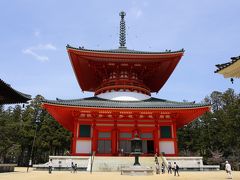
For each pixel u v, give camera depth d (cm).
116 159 3253
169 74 4862
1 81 2422
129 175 2419
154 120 3878
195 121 7838
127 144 3800
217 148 6662
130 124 3888
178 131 7856
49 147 6981
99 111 3753
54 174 2542
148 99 4394
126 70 4491
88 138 3728
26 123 6956
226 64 1588
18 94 2762
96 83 5422
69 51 4022
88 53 4081
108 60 4275
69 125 4950
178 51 4150
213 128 6912
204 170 3322
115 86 4366
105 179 1944
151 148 3784
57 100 3881
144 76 4656
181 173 2858
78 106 3634
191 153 7594
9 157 7488
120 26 5650
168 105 3888
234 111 5956
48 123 7162
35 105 7594
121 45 5419
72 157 3262
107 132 3819
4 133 6359
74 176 2234
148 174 2530
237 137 5838
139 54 4147
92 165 3103
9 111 8031
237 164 5162
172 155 3691
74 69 4628
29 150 7381
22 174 2552
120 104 3928
